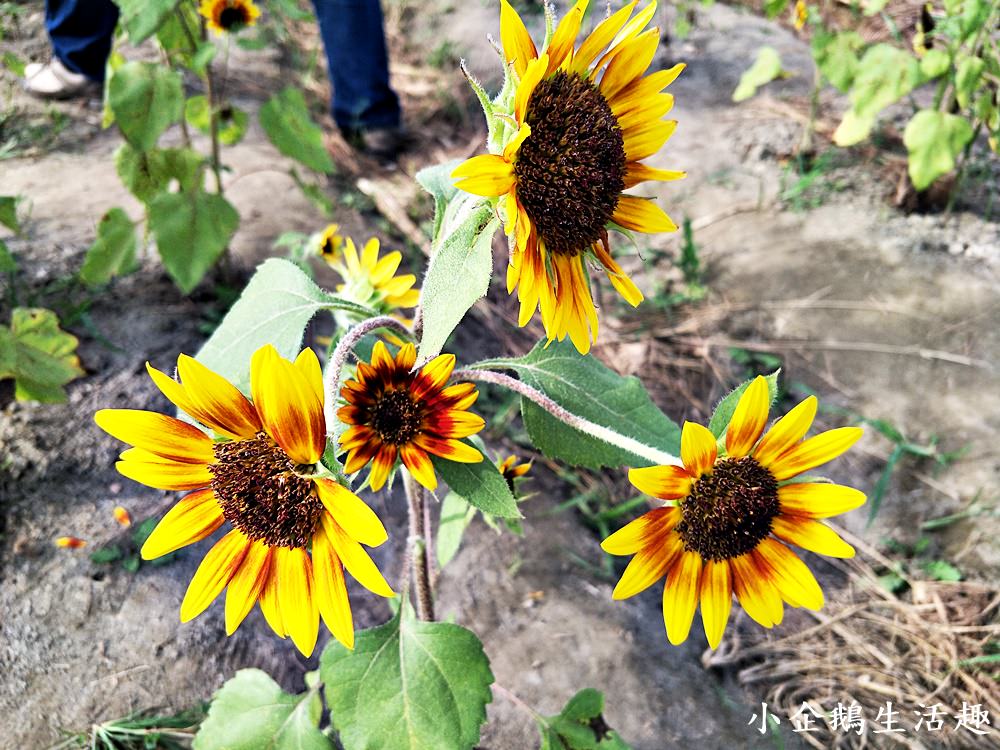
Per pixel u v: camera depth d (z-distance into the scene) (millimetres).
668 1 1580
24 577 623
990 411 879
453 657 436
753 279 1031
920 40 1129
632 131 369
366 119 1174
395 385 371
